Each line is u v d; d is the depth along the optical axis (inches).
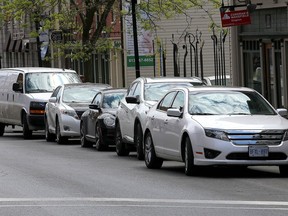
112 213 1047.0
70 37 4052.7
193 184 1364.4
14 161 1857.8
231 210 1067.3
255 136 1425.9
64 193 1256.2
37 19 3499.0
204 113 1520.7
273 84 2645.2
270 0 2596.0
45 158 1948.8
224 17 2474.2
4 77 2994.6
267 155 1425.9
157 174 1541.6
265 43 2682.1
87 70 3535.9
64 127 2460.6
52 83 2834.6
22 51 6008.9
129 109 1957.4
